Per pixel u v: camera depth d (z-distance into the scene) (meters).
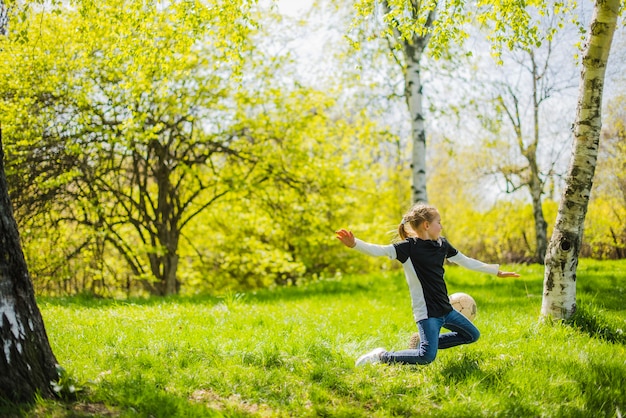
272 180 18.77
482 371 5.40
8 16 9.55
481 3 8.34
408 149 24.05
